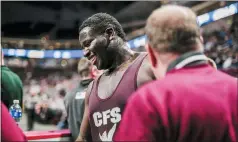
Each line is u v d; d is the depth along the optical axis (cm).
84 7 1576
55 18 1747
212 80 91
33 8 1709
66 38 1792
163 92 88
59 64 1998
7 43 1683
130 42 797
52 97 994
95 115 137
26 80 1664
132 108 88
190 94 87
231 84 92
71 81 1285
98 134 137
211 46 696
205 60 95
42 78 1800
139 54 145
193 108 85
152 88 90
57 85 1259
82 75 265
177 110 85
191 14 95
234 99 90
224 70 452
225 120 87
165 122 85
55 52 1366
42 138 205
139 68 132
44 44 1769
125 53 145
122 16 1145
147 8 909
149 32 95
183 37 91
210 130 86
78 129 238
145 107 86
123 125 89
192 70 92
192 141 87
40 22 1742
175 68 92
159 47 93
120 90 131
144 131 85
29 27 1742
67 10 1702
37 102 798
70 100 255
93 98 139
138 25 1029
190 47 92
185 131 85
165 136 86
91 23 143
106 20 143
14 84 223
